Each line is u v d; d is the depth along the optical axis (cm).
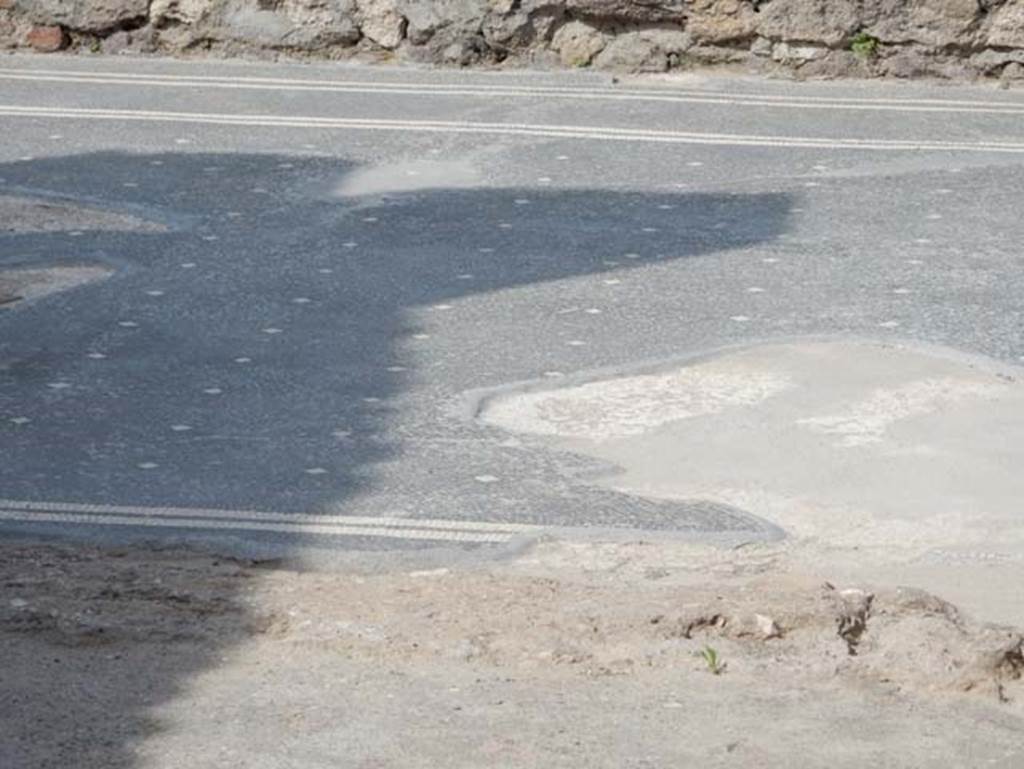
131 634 694
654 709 633
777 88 2003
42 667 665
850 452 955
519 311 1200
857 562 819
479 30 2091
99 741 604
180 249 1356
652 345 1127
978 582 792
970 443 967
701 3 2058
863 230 1406
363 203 1497
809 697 646
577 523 861
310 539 837
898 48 2045
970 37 2031
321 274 1292
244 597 740
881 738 613
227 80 2009
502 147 1695
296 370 1084
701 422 999
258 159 1647
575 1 2072
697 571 803
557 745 604
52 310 1198
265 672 665
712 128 1783
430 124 1792
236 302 1223
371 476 916
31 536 834
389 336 1150
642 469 933
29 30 2155
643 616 707
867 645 692
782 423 998
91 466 927
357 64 2111
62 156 1655
